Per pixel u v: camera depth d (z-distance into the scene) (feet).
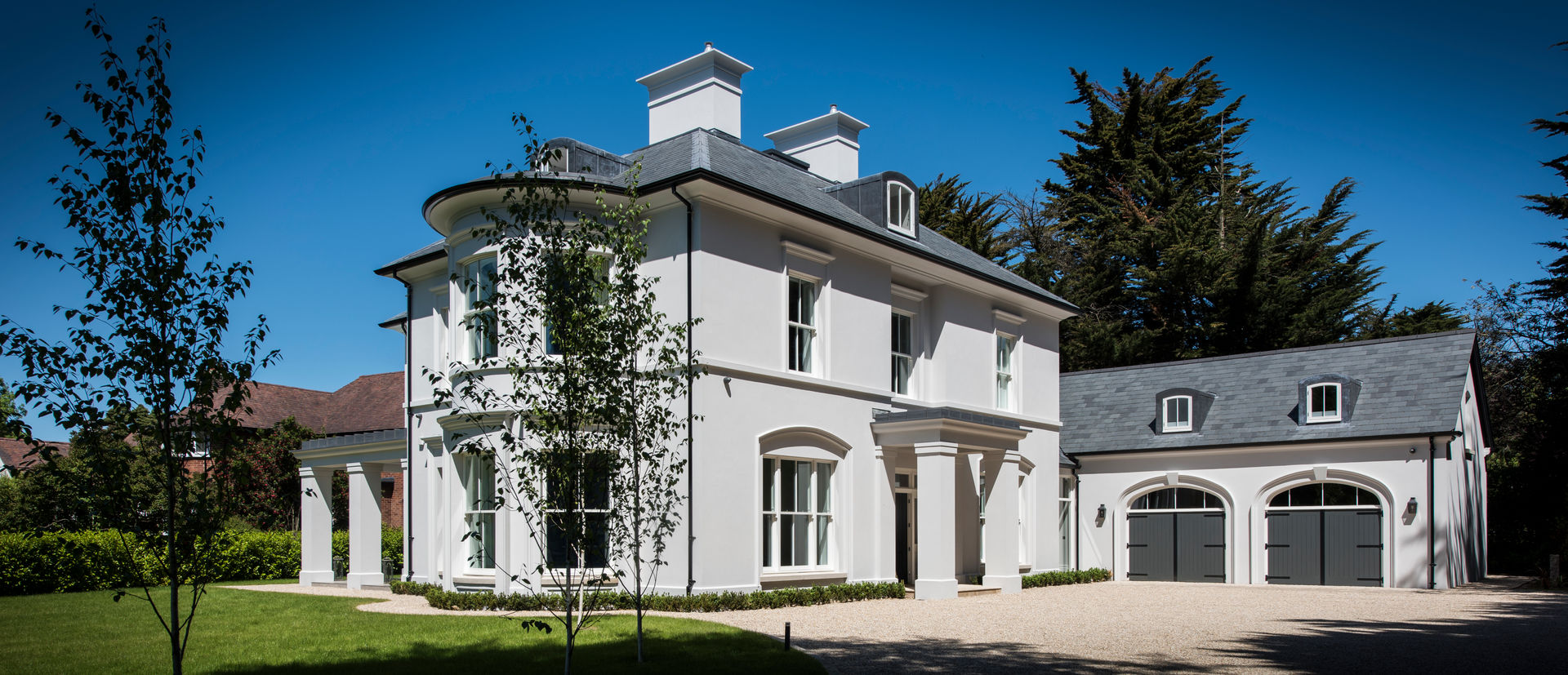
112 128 24.16
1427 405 76.18
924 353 72.23
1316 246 128.16
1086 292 128.47
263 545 81.46
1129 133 140.36
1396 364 81.46
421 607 53.57
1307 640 42.65
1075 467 90.68
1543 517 95.86
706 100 73.56
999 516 68.49
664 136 76.07
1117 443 89.04
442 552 60.49
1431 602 61.87
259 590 66.23
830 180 84.12
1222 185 135.64
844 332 63.31
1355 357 84.48
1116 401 94.43
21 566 63.10
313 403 126.00
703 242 53.83
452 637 40.27
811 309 62.08
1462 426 77.10
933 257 68.69
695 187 52.90
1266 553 80.74
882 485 64.23
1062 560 87.51
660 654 36.01
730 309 55.21
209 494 25.38
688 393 51.67
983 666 35.19
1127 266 131.13
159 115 24.61
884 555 63.77
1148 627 47.09
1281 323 119.75
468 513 56.49
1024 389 82.02
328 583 74.38
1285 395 84.48
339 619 46.73
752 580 55.01
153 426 24.23
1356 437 76.69
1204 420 86.02
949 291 73.67
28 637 41.86
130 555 25.31
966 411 62.64
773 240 58.65
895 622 47.88
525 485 31.91
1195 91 145.69
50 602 56.13
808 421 59.77
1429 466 74.23
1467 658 37.73
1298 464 79.87
